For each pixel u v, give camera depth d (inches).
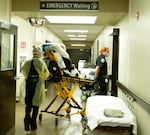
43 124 196.5
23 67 178.5
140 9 140.2
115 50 226.7
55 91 376.8
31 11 191.9
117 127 128.0
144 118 128.6
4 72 166.6
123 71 198.8
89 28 384.8
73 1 187.8
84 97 299.4
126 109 146.3
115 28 230.8
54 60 197.2
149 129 118.6
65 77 201.9
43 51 198.1
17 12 196.9
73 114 211.3
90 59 750.5
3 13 179.9
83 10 187.9
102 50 259.3
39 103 177.6
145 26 127.2
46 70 178.4
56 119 195.5
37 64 176.1
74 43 714.8
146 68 123.6
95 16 212.8
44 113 229.1
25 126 176.9
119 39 224.5
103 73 257.0
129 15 176.9
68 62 202.2
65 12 195.0
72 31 443.8
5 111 170.2
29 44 289.9
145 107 118.0
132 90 155.4
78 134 173.6
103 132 129.3
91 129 129.0
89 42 713.0
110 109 140.6
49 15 213.3
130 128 127.9
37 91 176.1
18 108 245.4
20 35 283.4
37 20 236.8
